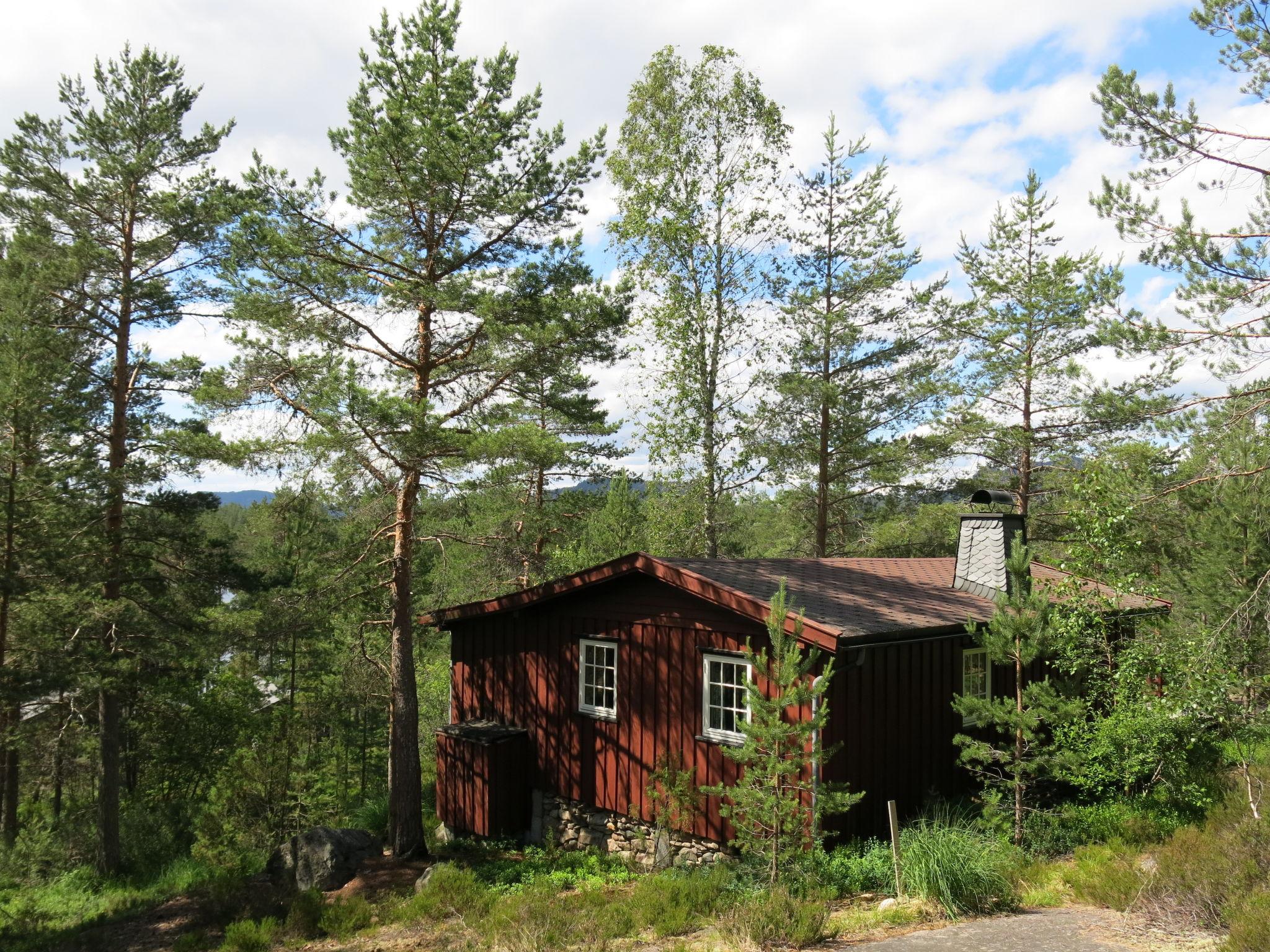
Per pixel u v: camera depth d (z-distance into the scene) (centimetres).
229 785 2452
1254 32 1021
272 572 2064
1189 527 1307
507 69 1440
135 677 1819
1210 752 1127
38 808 2591
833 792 931
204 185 1828
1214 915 732
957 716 1255
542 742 1409
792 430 2230
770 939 761
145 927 1200
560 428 1672
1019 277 2317
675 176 2116
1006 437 2216
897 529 2623
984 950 695
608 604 1318
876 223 2136
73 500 1633
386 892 1202
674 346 2136
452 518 1599
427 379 1453
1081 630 1125
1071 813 1054
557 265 1469
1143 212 1128
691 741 1180
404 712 1418
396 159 1359
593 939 831
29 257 1667
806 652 1054
